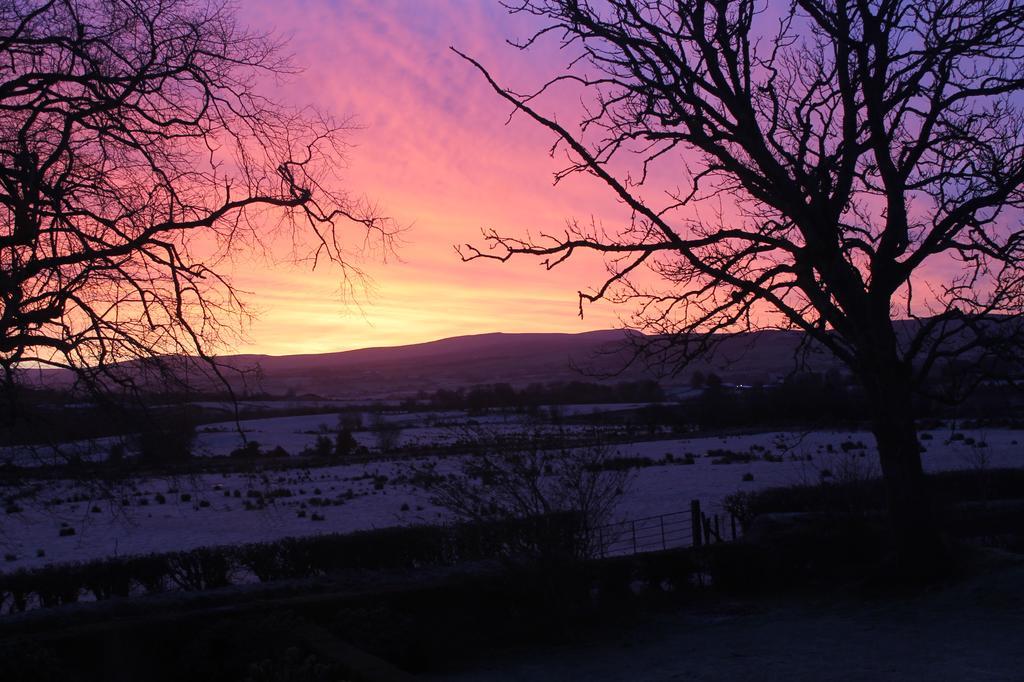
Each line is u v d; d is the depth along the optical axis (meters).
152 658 9.75
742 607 12.34
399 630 10.07
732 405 62.94
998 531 15.52
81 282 8.66
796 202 11.38
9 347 8.20
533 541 11.59
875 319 11.62
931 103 11.65
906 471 11.80
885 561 12.44
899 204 11.52
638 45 11.57
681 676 8.79
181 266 9.52
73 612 10.91
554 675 9.45
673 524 26.30
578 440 12.58
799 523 15.04
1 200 8.49
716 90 11.84
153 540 31.36
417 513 36.38
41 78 8.86
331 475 60.12
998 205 11.32
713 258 11.06
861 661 8.69
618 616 12.14
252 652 9.14
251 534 31.95
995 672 7.73
